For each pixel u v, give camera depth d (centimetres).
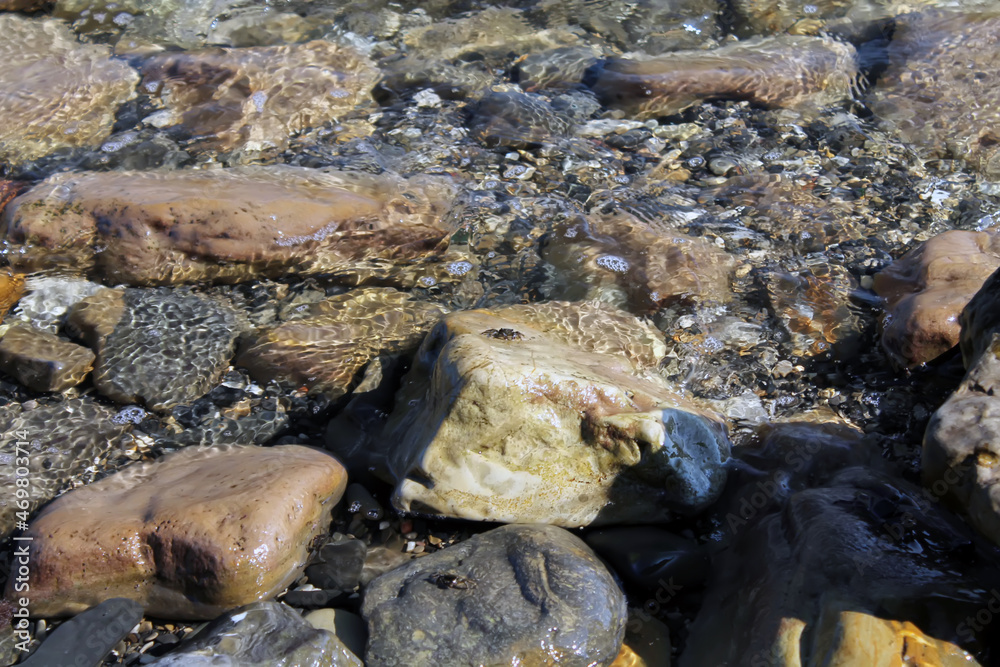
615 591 298
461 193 520
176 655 268
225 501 309
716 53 648
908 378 395
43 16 685
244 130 569
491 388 322
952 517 293
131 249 444
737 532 329
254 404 396
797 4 725
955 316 385
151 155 543
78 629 288
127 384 395
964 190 527
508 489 326
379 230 463
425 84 624
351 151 554
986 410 284
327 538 332
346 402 397
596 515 333
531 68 643
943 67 634
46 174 525
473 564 304
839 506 303
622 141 574
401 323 437
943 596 259
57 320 429
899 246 482
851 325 429
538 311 427
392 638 281
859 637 250
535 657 275
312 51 643
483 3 731
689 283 450
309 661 270
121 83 607
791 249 483
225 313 441
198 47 661
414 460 332
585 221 498
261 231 447
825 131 583
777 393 397
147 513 312
